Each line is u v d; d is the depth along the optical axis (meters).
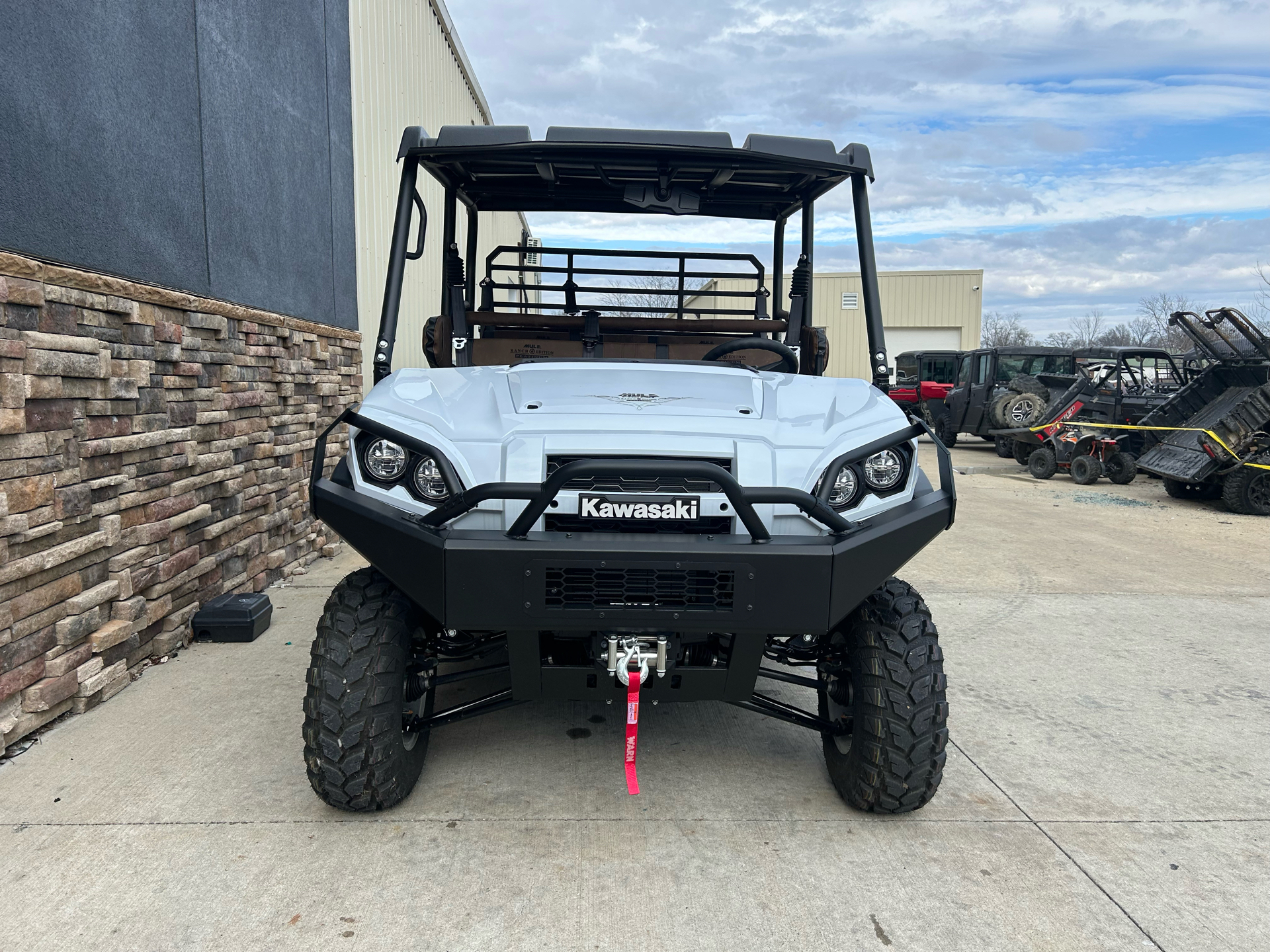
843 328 25.83
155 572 3.71
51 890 2.17
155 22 3.64
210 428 4.21
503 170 3.35
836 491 2.38
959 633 4.63
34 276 2.81
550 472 2.29
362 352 6.80
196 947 1.98
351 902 2.15
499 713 3.42
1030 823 2.64
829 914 2.16
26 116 2.82
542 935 2.05
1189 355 12.33
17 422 2.73
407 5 8.51
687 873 2.32
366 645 2.43
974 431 16.22
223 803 2.62
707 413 2.46
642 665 2.23
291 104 5.25
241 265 4.55
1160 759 3.12
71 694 3.16
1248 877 2.37
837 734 2.76
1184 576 6.09
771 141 2.93
